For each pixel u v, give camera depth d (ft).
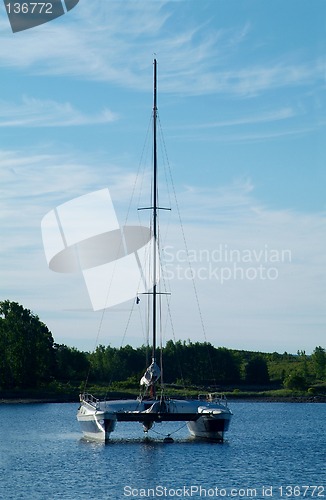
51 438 246.47
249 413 412.36
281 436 262.26
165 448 206.59
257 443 231.91
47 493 149.07
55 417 354.74
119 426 296.71
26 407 444.55
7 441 237.45
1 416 362.74
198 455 194.59
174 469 174.09
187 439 227.61
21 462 186.91
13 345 529.86
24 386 527.40
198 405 215.72
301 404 529.04
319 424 326.24
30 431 275.18
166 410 210.59
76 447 213.25
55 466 179.42
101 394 482.28
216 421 211.41
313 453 207.51
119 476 165.68
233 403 537.24
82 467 177.17
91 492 150.10
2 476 167.22
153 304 225.56
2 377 523.70
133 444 214.90
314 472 174.19
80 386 532.73
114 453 197.47
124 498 144.87
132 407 213.25
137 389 499.92
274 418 368.27
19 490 151.94
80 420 228.63
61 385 529.45
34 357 533.55
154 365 218.38
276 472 173.37
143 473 169.17
